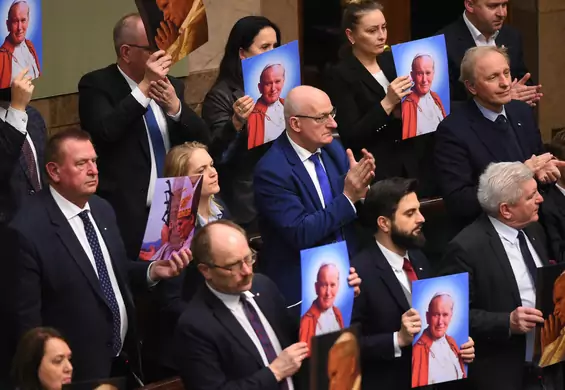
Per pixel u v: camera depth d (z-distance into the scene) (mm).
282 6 31844
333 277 17781
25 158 20922
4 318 18000
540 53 35000
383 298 18891
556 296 19438
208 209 20547
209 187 20359
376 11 24375
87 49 28328
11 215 20500
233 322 17234
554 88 35094
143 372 20234
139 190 21734
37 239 18047
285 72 21688
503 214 19875
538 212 22781
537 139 23281
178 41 21359
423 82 23047
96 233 18719
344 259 17938
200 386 16938
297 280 20156
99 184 21719
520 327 19312
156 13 21156
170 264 18906
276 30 23766
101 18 28531
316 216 19812
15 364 16719
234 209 23438
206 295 17344
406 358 19062
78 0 27969
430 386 19250
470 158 22406
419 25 34781
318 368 16203
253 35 23391
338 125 24312
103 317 18453
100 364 18406
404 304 18906
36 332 16766
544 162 21656
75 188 18266
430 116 23172
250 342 17219
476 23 26188
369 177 19750
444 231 24094
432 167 24703
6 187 20516
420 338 18562
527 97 24484
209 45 30266
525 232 20391
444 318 18609
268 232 20469
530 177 19844
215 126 23250
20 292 17906
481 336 19562
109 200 21672
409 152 24531
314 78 33156
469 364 20000
